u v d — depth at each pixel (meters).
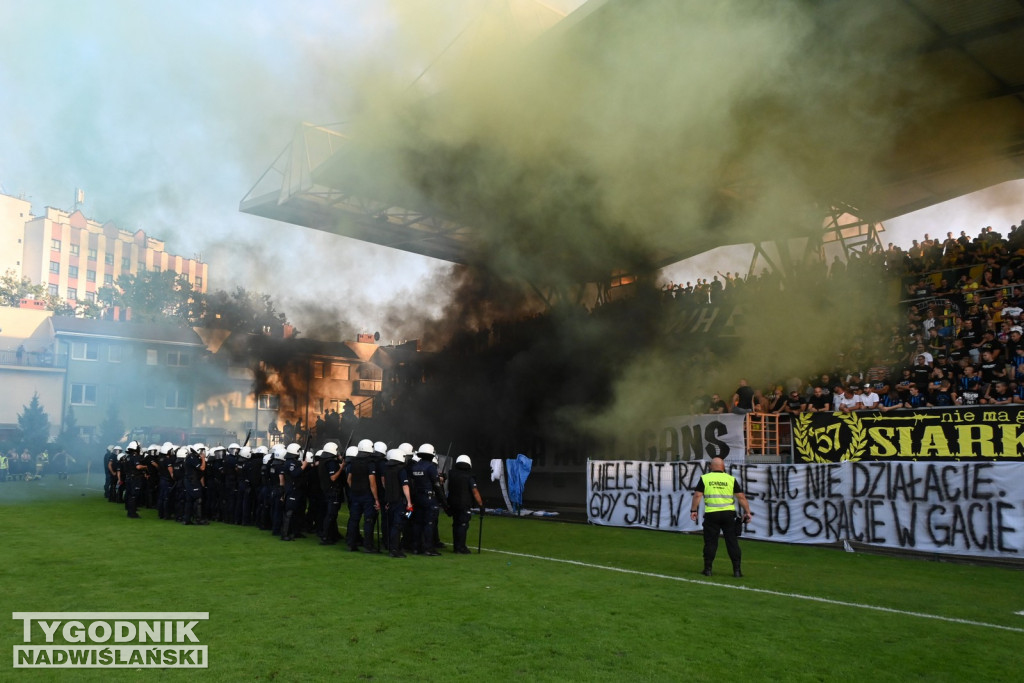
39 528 14.41
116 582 8.81
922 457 15.66
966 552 12.57
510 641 6.45
